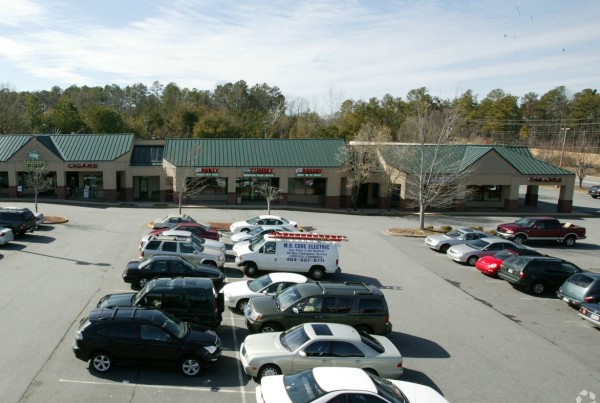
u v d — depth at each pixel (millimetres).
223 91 130125
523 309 20344
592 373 14562
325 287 15969
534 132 104000
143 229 32438
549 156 82438
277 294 16422
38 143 44219
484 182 46844
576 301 19828
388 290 21906
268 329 14984
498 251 26188
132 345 12648
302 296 15383
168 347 12742
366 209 48000
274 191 41906
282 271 22469
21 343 14281
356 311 15289
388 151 48844
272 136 83625
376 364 12578
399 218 43375
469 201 50156
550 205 53250
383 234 35250
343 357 12500
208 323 15203
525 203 52531
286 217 41031
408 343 16062
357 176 45969
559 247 33500
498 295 22062
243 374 13234
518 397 12867
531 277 22141
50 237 28969
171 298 15031
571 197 48000
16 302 17641
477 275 25266
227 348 14844
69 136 47031
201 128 74062
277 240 22484
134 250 26375
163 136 79938
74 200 45156
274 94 125125
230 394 12133
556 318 19453
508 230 33438
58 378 12391
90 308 17359
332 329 13148
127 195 46375
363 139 55438
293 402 9469
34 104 72062
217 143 47938
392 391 9984
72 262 23516
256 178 48750
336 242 22828
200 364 12906
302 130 83250
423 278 24172
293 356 12406
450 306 20141
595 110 111062
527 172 47438
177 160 45594
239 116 94812
